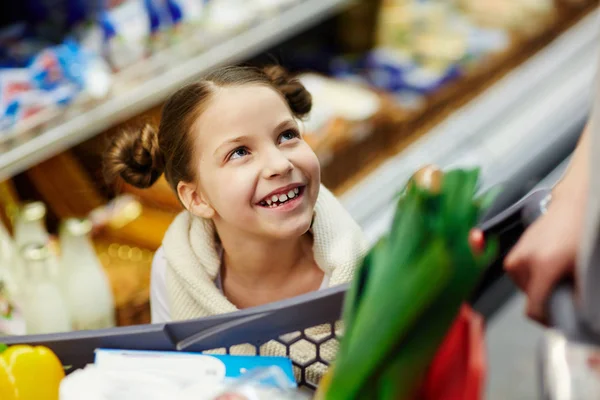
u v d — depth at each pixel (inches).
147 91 81.4
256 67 42.4
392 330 22.9
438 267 22.1
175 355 33.1
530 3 122.6
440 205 22.5
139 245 86.3
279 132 39.0
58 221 86.9
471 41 116.3
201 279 43.6
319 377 37.0
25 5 88.9
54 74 76.7
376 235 87.5
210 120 38.7
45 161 85.0
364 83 108.4
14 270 72.4
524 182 100.0
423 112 103.0
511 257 25.7
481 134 105.3
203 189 41.0
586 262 21.7
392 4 120.3
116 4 85.3
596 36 127.8
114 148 44.4
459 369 23.9
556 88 115.9
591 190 21.5
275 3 93.1
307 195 40.0
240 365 32.6
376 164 98.9
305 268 45.1
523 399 86.7
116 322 78.8
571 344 21.9
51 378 32.7
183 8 86.5
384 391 23.6
